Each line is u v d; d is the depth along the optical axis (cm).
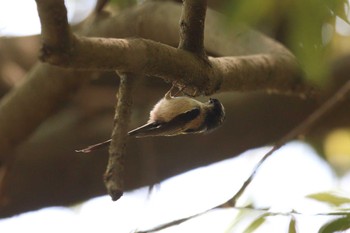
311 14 769
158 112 693
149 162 1183
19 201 1272
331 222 685
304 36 782
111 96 1285
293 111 1209
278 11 794
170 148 1234
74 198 1289
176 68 596
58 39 495
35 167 1255
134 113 1228
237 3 796
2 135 1109
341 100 973
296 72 805
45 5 477
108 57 535
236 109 1220
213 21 913
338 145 1439
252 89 761
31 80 1090
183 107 694
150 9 1027
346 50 1173
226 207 760
